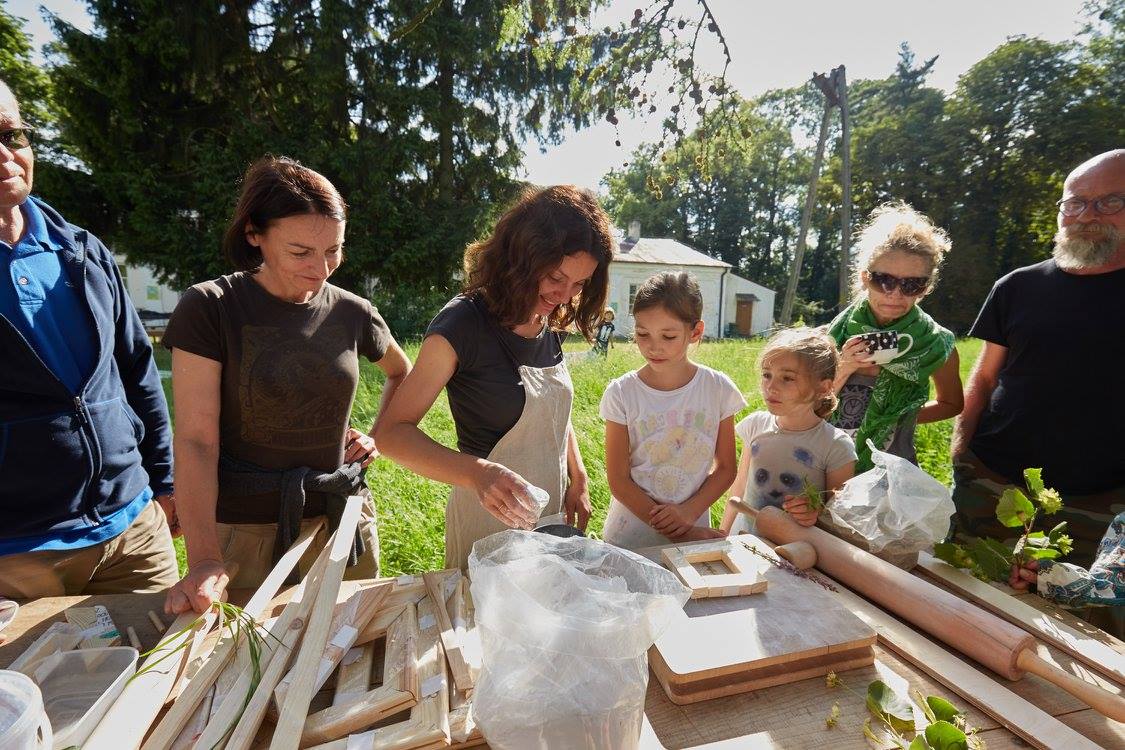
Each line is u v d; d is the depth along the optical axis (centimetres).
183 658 101
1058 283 221
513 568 79
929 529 141
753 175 3912
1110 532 141
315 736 88
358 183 1587
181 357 149
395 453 141
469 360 150
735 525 220
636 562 88
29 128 146
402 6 1470
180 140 1509
